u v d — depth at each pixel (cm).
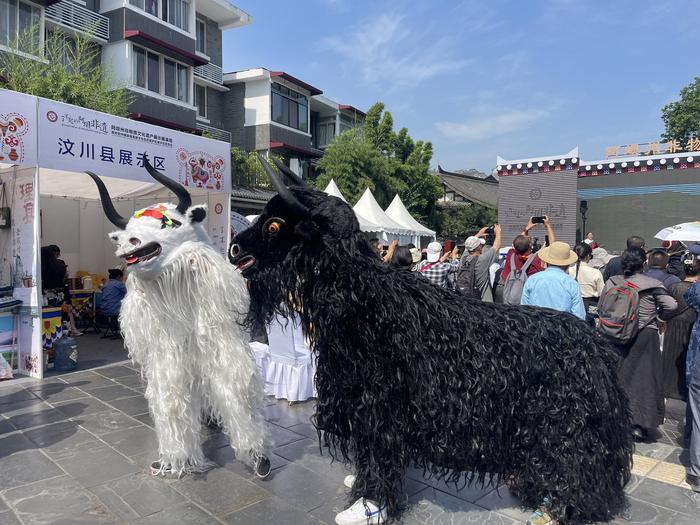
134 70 1569
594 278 541
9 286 565
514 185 1366
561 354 247
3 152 505
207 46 1997
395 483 262
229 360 311
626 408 265
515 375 241
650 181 1259
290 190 255
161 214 306
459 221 2398
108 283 777
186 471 332
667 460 367
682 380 450
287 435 402
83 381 542
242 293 313
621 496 278
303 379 476
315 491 311
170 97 1689
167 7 1691
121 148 617
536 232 1330
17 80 1130
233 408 312
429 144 2275
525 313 257
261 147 2069
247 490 312
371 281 239
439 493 307
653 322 398
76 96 1188
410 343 238
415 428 246
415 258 762
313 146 2589
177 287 304
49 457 355
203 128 1952
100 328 824
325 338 249
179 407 317
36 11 1322
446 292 257
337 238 242
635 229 1278
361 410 247
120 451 367
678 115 2864
